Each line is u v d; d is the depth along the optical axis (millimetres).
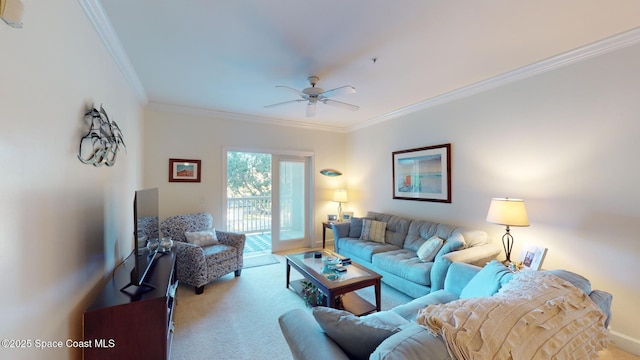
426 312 1049
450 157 3439
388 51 2303
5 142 917
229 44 2178
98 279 1818
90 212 1686
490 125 3000
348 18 1825
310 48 2242
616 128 2111
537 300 1150
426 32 2002
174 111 3994
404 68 2654
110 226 2086
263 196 6836
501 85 2883
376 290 2486
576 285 1445
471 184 3205
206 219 3869
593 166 2236
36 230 1102
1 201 894
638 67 1999
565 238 2402
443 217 3545
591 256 2248
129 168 2818
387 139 4512
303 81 2986
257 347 2092
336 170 5500
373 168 4836
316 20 1850
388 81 3002
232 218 6230
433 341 920
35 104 1099
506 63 2547
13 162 959
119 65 2363
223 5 1685
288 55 2369
